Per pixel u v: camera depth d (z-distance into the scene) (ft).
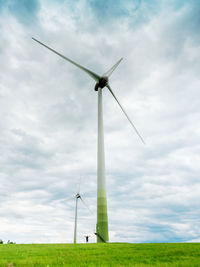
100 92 166.40
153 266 35.12
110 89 166.20
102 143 147.43
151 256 47.34
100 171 137.80
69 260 43.29
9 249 67.41
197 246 63.36
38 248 69.21
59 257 47.11
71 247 71.31
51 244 87.56
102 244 85.05
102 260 42.93
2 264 39.04
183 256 45.60
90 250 61.16
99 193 131.34
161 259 42.91
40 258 46.26
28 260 43.14
